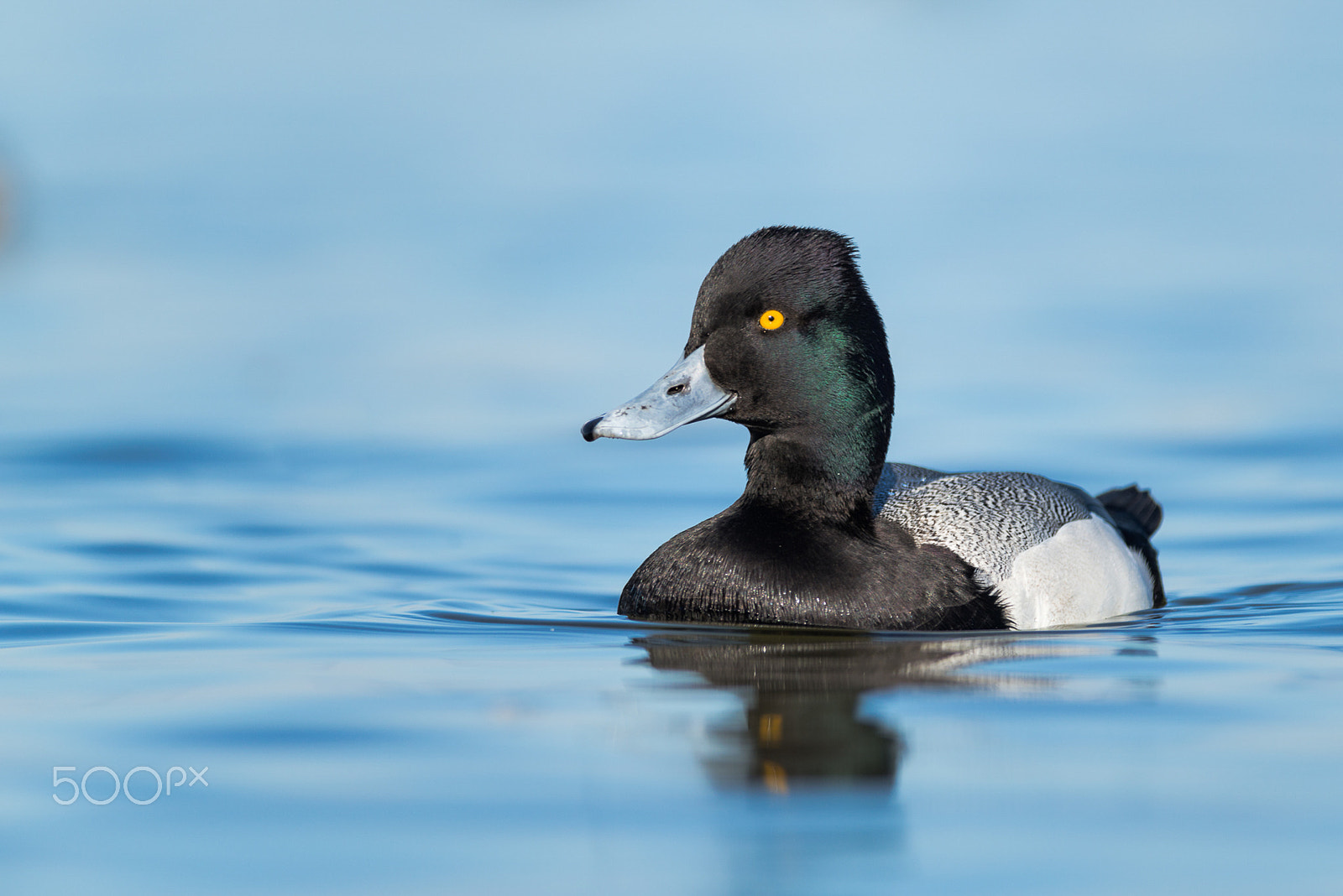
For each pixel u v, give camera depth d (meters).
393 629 9.30
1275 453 15.62
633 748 6.66
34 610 9.73
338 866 5.43
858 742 6.75
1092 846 5.61
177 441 16.02
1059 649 8.75
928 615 9.50
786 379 9.68
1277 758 6.52
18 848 5.62
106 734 6.84
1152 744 6.71
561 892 5.22
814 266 9.76
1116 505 12.20
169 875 5.38
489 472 15.15
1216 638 9.16
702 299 9.87
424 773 6.34
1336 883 5.29
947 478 11.12
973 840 5.66
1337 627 9.57
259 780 6.25
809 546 9.62
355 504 13.79
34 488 14.09
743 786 6.20
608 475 15.13
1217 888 5.27
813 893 5.22
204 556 11.68
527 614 9.93
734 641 8.95
